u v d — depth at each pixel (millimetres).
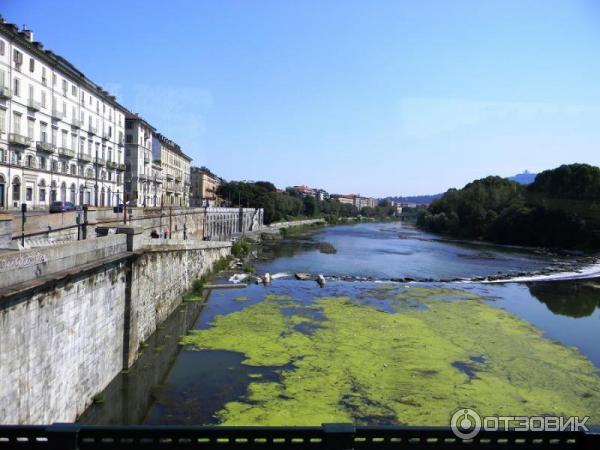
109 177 86938
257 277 59750
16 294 15188
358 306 44719
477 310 44438
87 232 33219
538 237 116188
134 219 45781
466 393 24844
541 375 27828
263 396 23875
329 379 26234
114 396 23625
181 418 21422
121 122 93500
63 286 19203
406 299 49031
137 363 28250
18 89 55875
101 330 23609
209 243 59281
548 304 49469
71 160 71125
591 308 48031
